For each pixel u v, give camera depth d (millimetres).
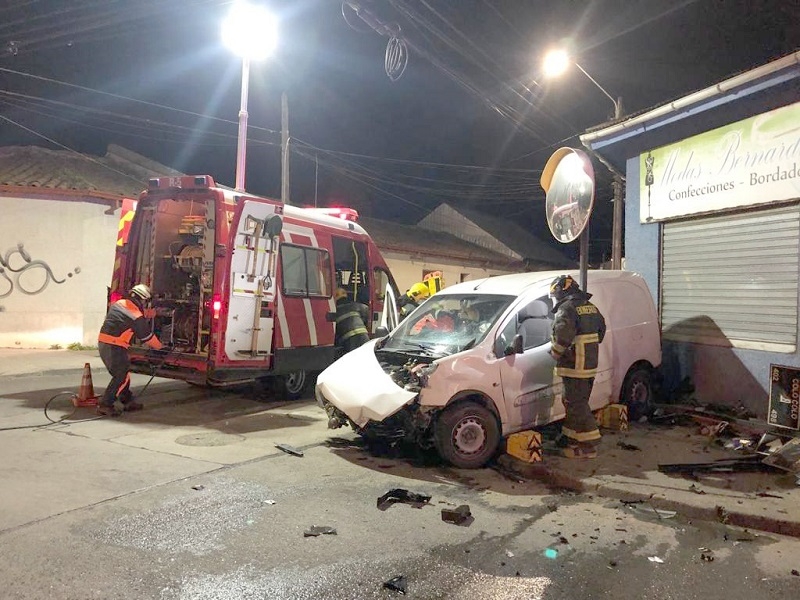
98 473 5820
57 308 15281
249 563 4078
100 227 15648
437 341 7223
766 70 6992
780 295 7684
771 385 7246
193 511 4953
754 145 7762
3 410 8438
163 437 7301
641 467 6184
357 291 11664
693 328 8828
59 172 16375
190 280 9047
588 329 6523
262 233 8656
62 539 4332
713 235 8547
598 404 7645
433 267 28203
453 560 4227
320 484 5766
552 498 5586
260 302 8664
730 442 7000
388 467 6402
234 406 9297
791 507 5105
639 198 9594
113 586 3709
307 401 9859
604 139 9852
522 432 6445
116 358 8250
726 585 3951
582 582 3955
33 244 15078
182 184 8578
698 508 5152
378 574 3980
